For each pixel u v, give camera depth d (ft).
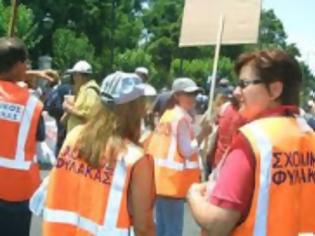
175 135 23.48
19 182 16.88
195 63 274.57
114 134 12.68
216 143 26.43
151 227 12.74
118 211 12.53
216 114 30.27
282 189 10.08
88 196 12.79
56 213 13.01
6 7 168.76
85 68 31.50
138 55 247.09
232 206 9.95
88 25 219.82
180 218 23.91
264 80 10.39
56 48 192.85
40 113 17.29
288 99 10.52
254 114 10.60
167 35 323.78
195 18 27.63
